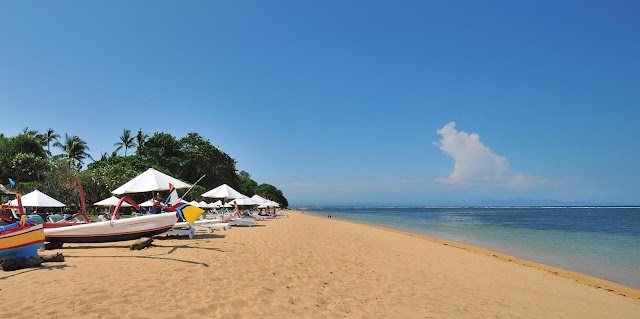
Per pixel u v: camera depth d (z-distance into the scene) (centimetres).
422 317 656
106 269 754
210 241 1311
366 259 1255
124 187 1295
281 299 652
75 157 5559
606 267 1528
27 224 850
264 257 1048
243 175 10706
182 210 1094
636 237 2842
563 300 931
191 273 766
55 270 729
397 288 862
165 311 529
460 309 736
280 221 3356
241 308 580
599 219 6381
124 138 5944
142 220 1120
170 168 5575
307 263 1033
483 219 6469
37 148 4622
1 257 748
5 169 3819
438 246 2039
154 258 903
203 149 6328
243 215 2808
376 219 6425
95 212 3572
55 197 3388
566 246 2250
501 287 1027
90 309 510
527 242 2478
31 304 517
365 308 670
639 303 955
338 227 3061
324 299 691
